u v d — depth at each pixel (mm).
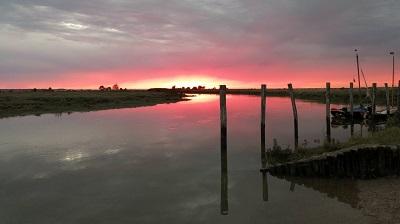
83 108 64625
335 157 18156
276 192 16719
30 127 38438
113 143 28844
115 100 82188
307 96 110938
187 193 16797
